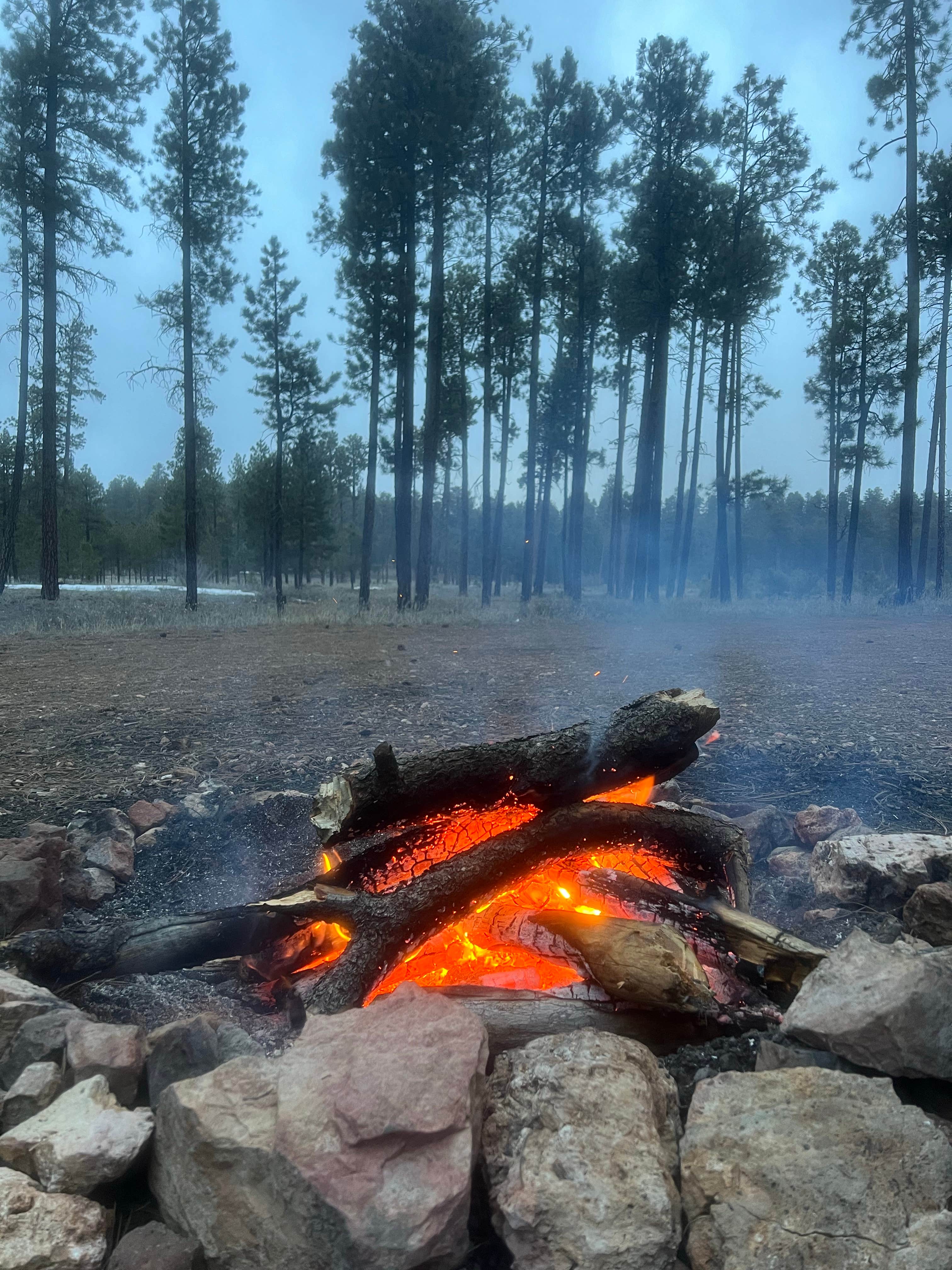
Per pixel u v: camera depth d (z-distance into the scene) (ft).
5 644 45.27
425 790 9.48
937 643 41.63
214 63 62.03
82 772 17.42
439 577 254.47
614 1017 7.66
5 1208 4.95
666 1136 5.60
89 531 174.40
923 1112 5.77
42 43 60.49
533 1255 4.81
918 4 60.95
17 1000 7.17
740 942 8.58
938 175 72.95
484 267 80.38
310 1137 5.01
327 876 9.48
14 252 69.10
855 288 80.43
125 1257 4.95
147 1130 5.59
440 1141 5.08
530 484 82.23
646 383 78.28
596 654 39.01
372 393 75.00
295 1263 4.82
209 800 15.19
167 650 41.63
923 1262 4.63
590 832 9.68
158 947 8.65
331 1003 7.53
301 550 144.05
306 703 25.76
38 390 113.09
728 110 73.92
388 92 66.28
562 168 77.20
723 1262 4.77
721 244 72.79
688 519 98.22
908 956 6.61
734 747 18.54
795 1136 5.30
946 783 15.66
